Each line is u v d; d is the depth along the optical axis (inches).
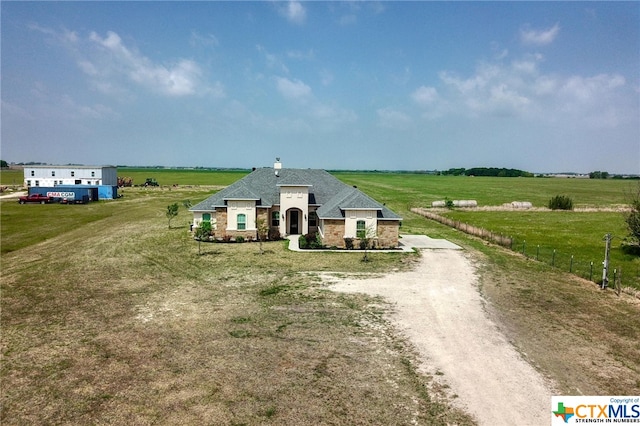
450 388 550.6
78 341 700.0
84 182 3567.9
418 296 938.7
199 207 1659.7
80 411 502.0
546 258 1358.3
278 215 1681.8
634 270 1207.6
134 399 526.6
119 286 1020.5
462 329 750.5
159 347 675.4
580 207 2955.2
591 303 904.9
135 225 2016.5
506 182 7017.7
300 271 1162.0
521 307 873.5
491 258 1346.0
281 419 483.5
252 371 595.8
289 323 777.6
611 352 661.9
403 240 1664.6
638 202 1535.4
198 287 1011.9
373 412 497.0
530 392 541.6
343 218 1485.0
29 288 1006.4
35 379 577.0
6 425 477.1
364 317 808.3
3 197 3280.0
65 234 1797.5
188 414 493.4
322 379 573.3
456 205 2930.6
